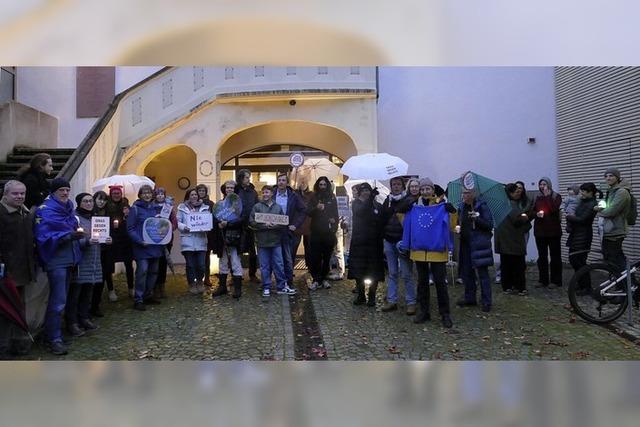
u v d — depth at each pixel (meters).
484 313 5.88
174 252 10.56
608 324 5.39
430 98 10.05
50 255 4.54
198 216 6.82
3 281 4.12
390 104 10.13
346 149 9.94
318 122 8.92
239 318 5.75
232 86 8.75
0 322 4.31
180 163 10.50
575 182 9.30
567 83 9.49
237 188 7.25
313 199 7.17
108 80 10.41
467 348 4.69
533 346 4.73
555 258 7.30
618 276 5.39
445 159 9.98
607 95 8.48
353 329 5.30
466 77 9.96
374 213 6.06
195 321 5.65
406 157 10.09
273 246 6.68
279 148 10.89
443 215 5.29
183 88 8.88
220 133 8.90
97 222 5.00
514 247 6.73
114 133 8.55
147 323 5.58
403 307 6.19
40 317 5.14
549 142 9.86
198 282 7.03
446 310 5.35
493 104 9.92
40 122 9.52
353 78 8.77
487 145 9.91
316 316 5.82
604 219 6.07
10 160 8.23
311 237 7.16
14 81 10.32
